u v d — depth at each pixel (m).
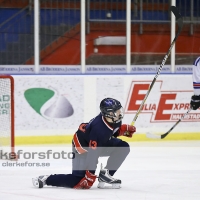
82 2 28.12
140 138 27.44
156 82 27.55
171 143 26.77
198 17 29.39
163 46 29.22
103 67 28.66
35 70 27.91
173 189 16.16
